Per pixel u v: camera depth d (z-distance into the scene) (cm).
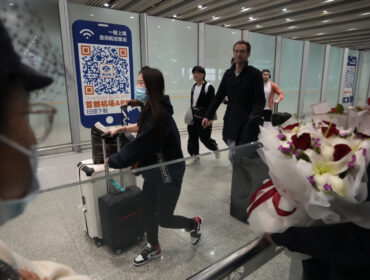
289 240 76
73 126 448
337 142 73
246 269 81
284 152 71
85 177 168
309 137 73
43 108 31
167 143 142
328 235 69
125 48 496
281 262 158
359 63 1132
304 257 91
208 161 121
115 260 97
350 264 67
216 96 268
